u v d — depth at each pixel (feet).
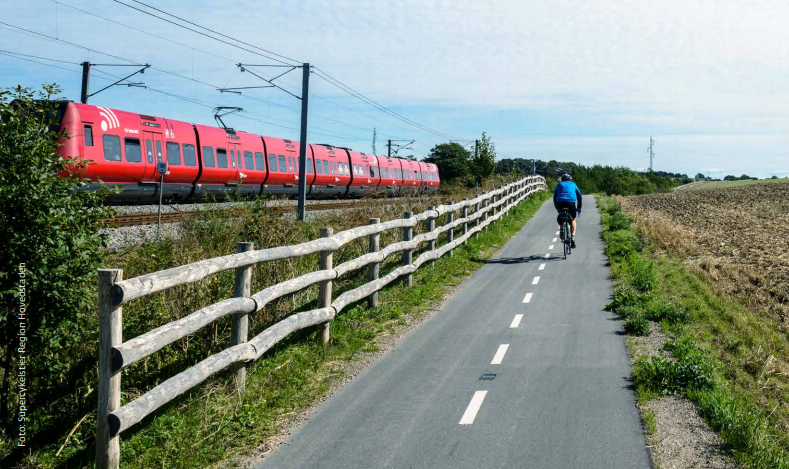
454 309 32.58
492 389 20.42
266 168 101.76
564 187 50.72
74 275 17.99
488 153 153.89
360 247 40.91
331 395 20.16
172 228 52.75
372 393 20.27
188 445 16.35
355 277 35.37
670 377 20.21
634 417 17.85
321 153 120.67
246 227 31.78
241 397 19.08
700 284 39.91
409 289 35.86
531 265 46.93
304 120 75.46
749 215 101.35
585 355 24.11
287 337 24.64
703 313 32.17
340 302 26.68
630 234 64.34
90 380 20.16
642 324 27.35
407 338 26.96
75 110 65.41
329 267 25.94
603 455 15.43
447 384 21.02
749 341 28.66
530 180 121.39
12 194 16.31
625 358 23.67
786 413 20.36
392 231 46.32
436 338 26.94
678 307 32.53
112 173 70.18
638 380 20.57
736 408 18.21
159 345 15.40
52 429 18.19
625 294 32.58
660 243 59.67
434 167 184.14
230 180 92.63
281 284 21.72
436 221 56.29
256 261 20.29
